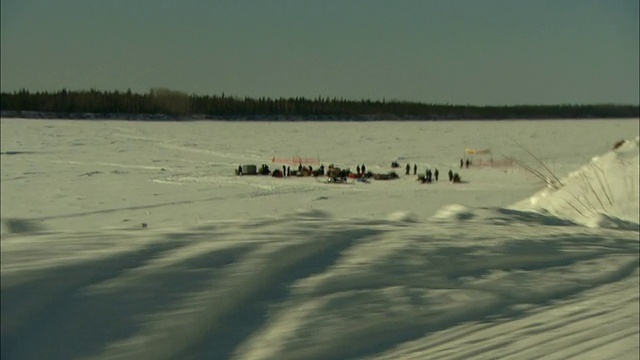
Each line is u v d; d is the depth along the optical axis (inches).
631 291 302.7
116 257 251.1
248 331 222.5
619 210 614.9
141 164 2337.6
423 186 1745.8
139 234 292.2
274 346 215.6
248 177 1991.9
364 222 375.9
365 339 230.8
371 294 260.5
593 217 556.1
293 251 287.6
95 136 3622.0
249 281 251.1
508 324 254.8
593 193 645.9
